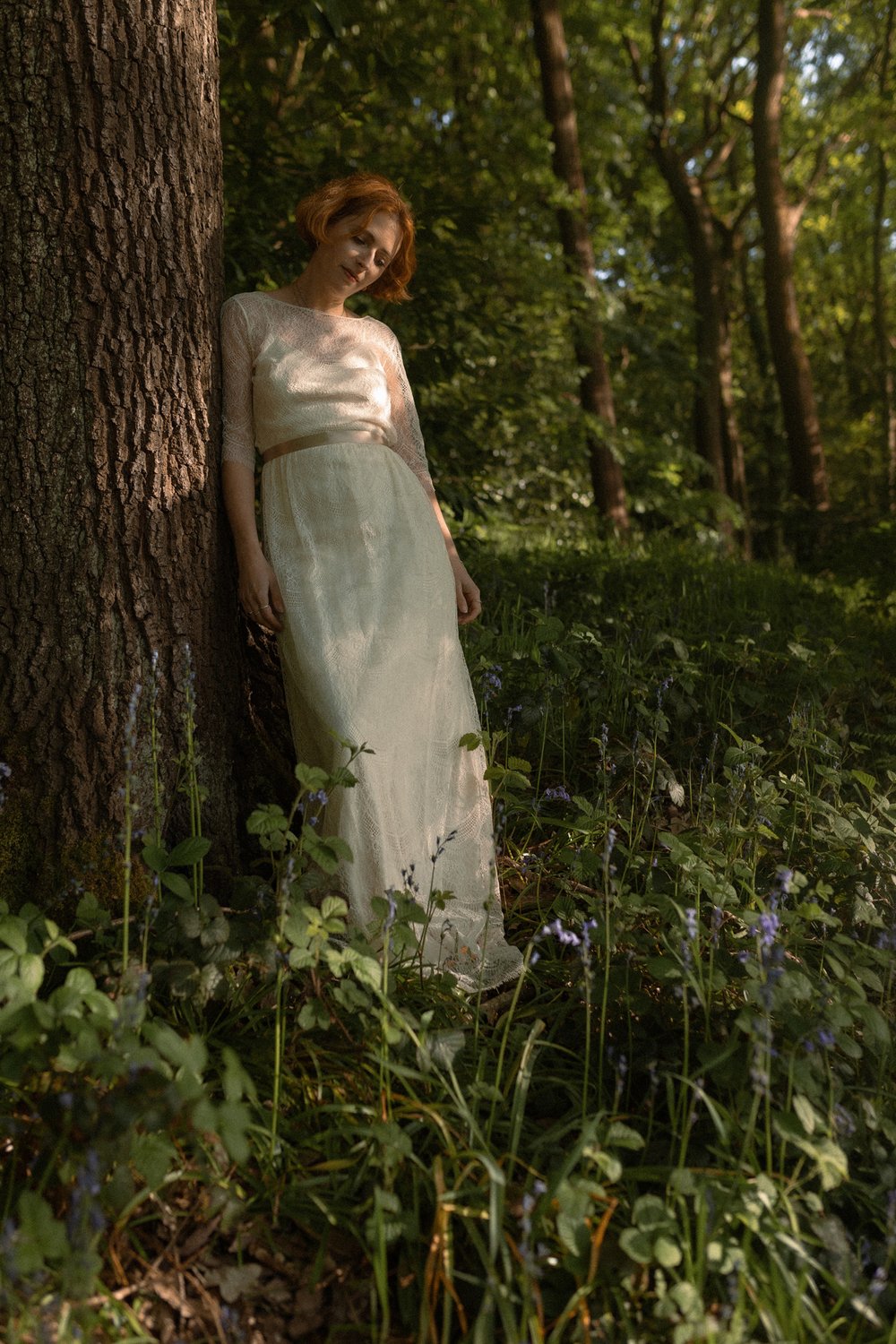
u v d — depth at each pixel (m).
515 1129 1.79
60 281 2.26
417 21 9.19
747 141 17.81
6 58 2.20
